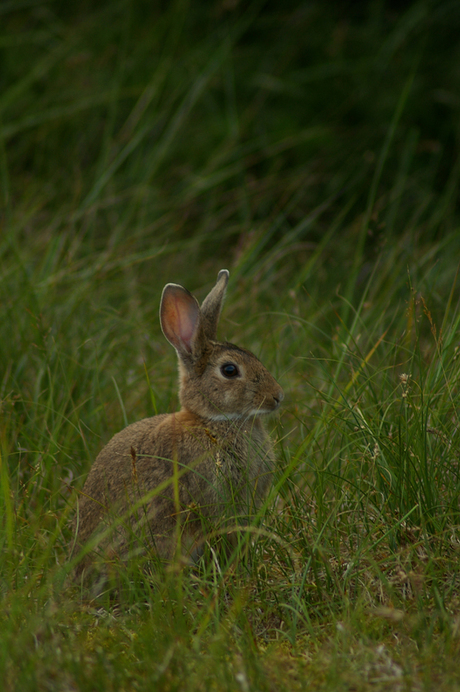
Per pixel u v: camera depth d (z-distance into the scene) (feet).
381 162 39.78
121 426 32.09
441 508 23.81
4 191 48.57
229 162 58.80
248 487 25.22
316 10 68.49
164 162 57.72
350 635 19.70
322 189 59.36
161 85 57.88
